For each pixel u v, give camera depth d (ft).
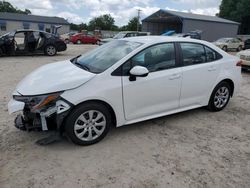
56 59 42.86
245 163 11.26
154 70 13.46
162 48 13.84
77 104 11.44
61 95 11.16
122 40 15.08
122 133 13.61
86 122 11.91
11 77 26.20
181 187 9.53
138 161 11.08
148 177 10.03
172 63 14.15
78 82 11.44
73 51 61.67
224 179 10.09
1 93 19.95
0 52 42.50
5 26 174.91
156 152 11.85
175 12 127.65
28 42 44.16
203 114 16.74
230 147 12.62
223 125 15.17
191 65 14.90
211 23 122.52
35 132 13.28
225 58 16.74
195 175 10.27
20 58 42.78
